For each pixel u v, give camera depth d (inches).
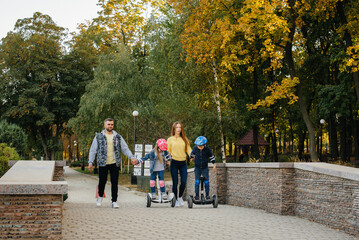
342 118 1223.5
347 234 256.7
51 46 1686.8
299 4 846.5
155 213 332.8
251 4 804.0
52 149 1838.1
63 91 1704.0
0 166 502.9
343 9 904.9
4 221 174.7
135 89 1320.1
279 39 904.3
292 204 338.3
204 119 1115.3
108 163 387.5
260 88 1307.8
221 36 901.2
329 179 286.4
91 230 241.6
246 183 415.8
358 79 842.8
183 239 219.8
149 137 1173.1
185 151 419.8
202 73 1159.0
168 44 1316.4
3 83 1642.5
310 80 1289.4
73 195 841.5
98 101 1300.4
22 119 1680.6
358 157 1317.7
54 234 177.8
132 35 1690.5
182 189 418.0
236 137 1476.4
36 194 177.5
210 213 340.5
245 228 262.4
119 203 477.4
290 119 1461.6
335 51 979.9
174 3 1043.3
